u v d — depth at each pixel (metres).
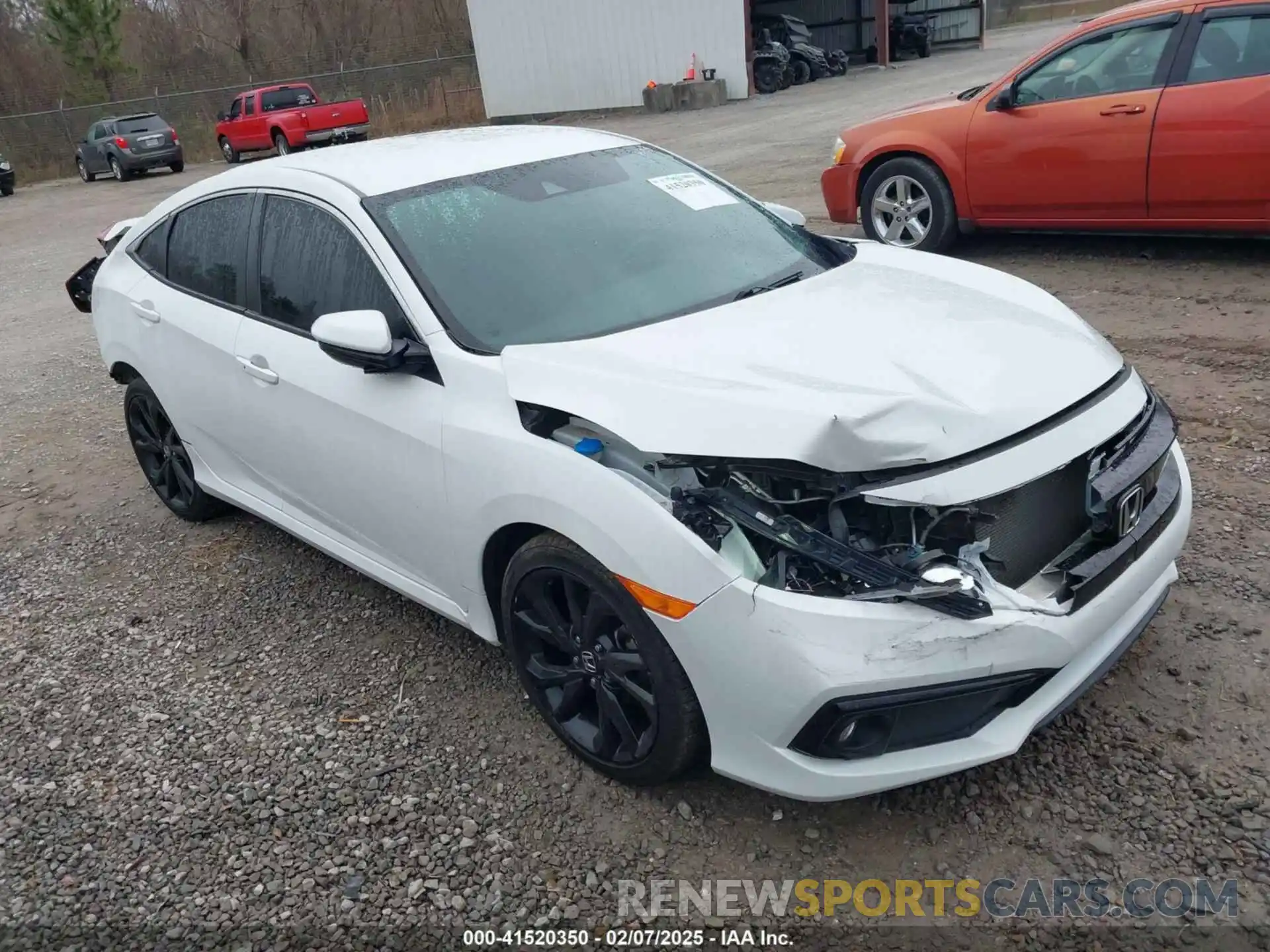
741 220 3.89
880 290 3.32
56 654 4.03
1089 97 6.81
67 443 6.40
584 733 3.01
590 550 2.65
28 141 31.94
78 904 2.78
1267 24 6.11
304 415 3.59
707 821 2.81
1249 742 2.84
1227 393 4.91
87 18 34.22
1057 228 7.30
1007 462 2.48
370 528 3.54
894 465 2.42
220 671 3.79
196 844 2.95
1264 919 2.35
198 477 4.65
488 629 3.26
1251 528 3.80
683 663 2.54
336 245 3.53
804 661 2.34
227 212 4.13
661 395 2.64
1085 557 2.62
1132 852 2.55
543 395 2.81
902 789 2.82
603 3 24.80
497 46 26.89
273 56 41.03
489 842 2.83
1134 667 3.17
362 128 26.12
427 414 3.11
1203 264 6.80
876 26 29.41
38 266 13.62
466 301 3.24
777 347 2.85
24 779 3.30
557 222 3.57
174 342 4.30
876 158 8.05
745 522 2.47
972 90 8.01
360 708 3.47
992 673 2.38
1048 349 2.88
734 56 23.69
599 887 2.66
